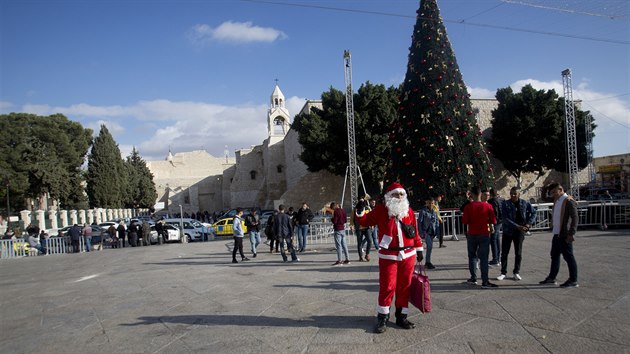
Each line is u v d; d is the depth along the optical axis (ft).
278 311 22.84
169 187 296.92
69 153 172.14
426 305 18.63
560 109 120.57
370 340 17.46
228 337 18.97
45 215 116.06
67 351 18.54
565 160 119.75
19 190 147.43
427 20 64.95
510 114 122.62
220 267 42.01
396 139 66.39
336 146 117.29
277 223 43.42
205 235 100.07
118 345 18.90
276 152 201.98
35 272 51.08
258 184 243.40
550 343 15.94
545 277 27.63
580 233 52.01
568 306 20.52
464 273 30.60
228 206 273.33
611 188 123.95
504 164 128.47
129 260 55.98
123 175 198.18
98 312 25.48
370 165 115.96
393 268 18.69
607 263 30.96
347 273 33.71
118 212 183.83
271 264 42.04
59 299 30.71
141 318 23.30
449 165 60.85
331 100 123.95
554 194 25.41
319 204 141.59
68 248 84.64
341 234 38.96
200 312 23.71
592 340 15.97
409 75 65.77
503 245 27.71
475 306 21.57
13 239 80.33
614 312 19.16
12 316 26.30
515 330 17.57
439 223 45.14
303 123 121.70
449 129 61.82
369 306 22.76
